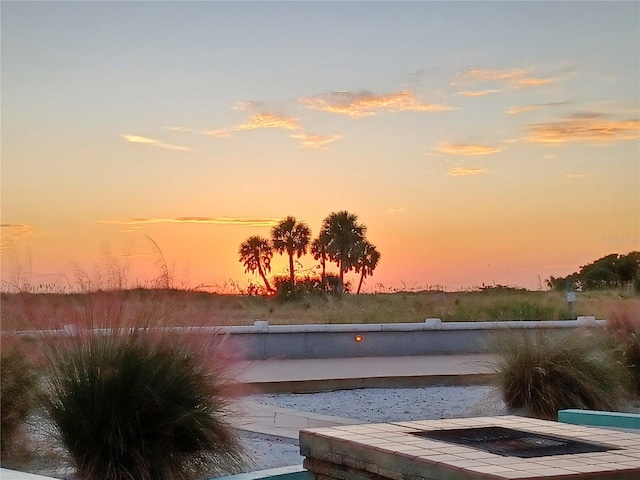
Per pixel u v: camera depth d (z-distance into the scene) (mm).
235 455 5441
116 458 5062
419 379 11398
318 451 3727
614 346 8773
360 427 3949
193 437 5227
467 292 20875
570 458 3078
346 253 43438
